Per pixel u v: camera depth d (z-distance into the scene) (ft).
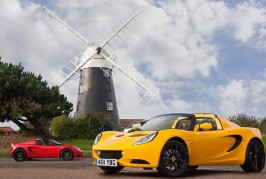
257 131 31.14
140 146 24.90
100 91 168.04
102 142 27.55
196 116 28.84
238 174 27.40
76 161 61.72
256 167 30.01
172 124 28.07
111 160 25.85
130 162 25.12
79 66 163.63
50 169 31.22
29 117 123.65
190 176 25.84
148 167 24.94
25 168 32.68
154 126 28.48
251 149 30.09
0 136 128.88
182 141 26.20
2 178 23.59
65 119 142.82
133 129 29.09
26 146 66.08
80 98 168.86
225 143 28.66
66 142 136.77
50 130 146.30
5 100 118.01
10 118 121.39
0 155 81.05
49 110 119.85
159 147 24.80
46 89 124.98
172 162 25.26
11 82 114.73
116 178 24.13
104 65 168.66
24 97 119.34
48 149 67.41
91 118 147.43
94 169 31.58
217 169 33.42
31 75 127.95
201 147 27.09
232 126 30.07
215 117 29.66
